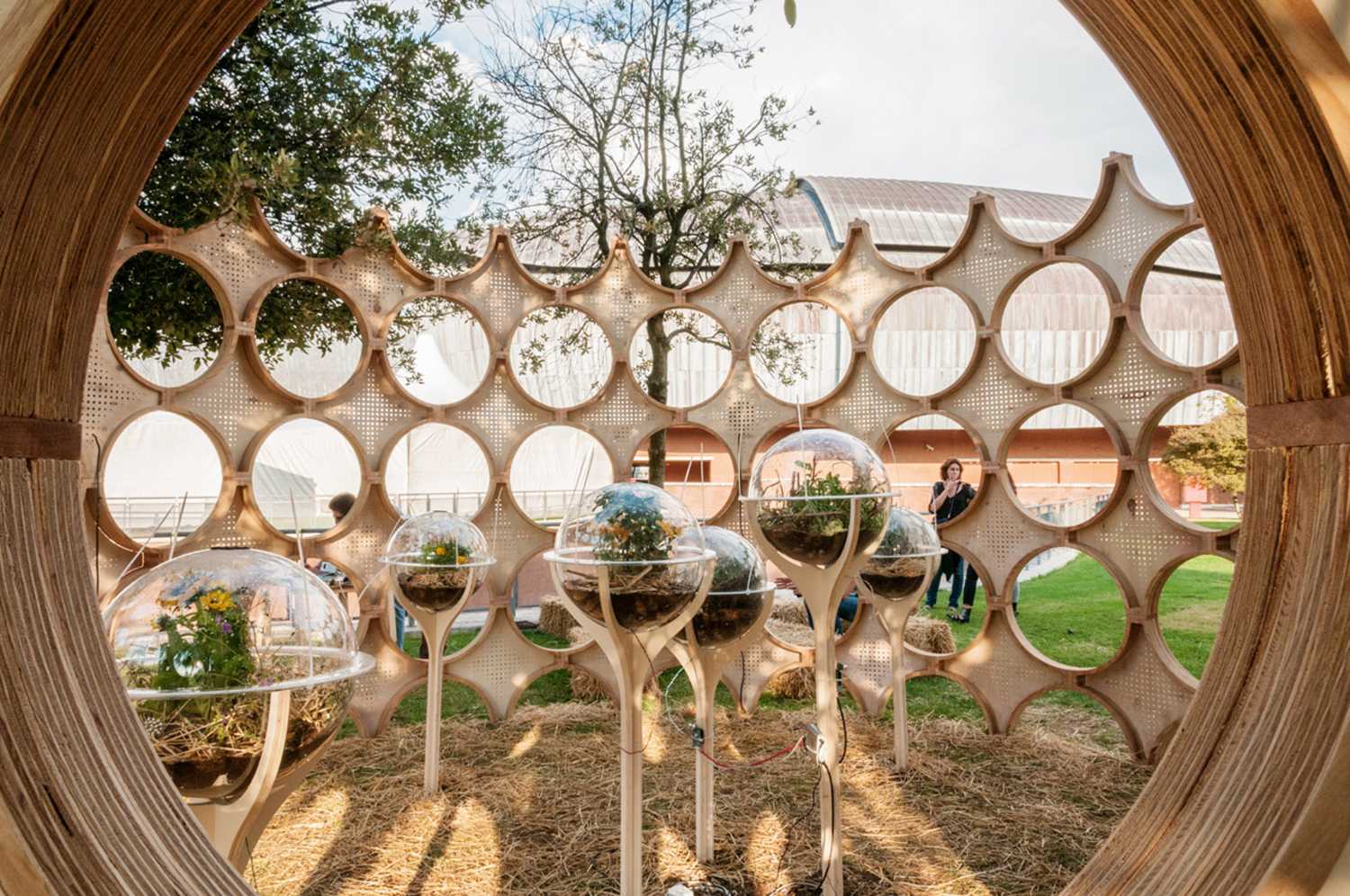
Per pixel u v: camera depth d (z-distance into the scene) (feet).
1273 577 4.01
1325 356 3.75
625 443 16.58
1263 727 3.79
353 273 15.28
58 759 3.46
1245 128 3.56
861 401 16.24
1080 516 48.55
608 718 15.98
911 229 56.54
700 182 25.09
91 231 3.81
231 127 17.78
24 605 3.56
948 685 18.72
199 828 4.04
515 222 26.22
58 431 3.87
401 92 21.12
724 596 9.24
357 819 11.19
